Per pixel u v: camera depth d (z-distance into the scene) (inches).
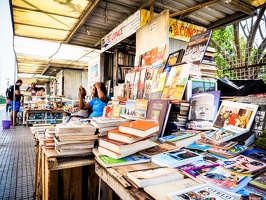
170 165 42.5
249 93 95.7
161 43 132.8
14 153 155.6
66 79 460.8
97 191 66.3
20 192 95.7
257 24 220.1
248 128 56.5
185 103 72.7
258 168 39.0
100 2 152.9
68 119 125.6
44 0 143.7
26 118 282.2
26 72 544.7
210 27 197.9
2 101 1018.7
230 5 154.8
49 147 62.9
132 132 50.3
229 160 44.2
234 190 31.8
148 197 32.6
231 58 207.6
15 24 187.0
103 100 128.6
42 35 217.3
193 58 86.6
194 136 59.9
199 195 29.9
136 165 45.7
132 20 166.2
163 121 72.0
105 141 52.0
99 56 242.5
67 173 64.4
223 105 67.4
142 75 108.2
